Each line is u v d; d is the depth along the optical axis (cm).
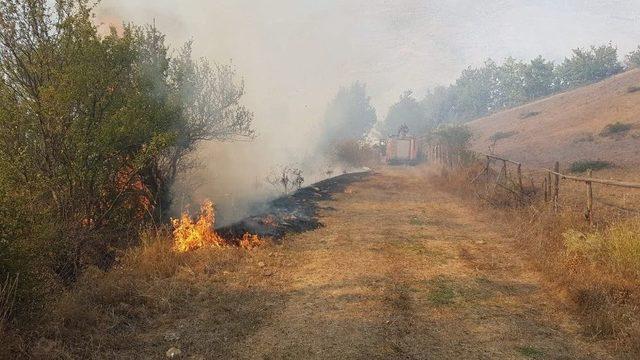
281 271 594
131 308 432
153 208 682
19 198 362
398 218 1005
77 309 387
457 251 710
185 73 761
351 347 382
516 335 409
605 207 907
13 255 343
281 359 358
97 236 523
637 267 515
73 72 496
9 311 343
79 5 519
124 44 580
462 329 421
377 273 591
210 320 426
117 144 549
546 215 814
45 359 317
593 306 450
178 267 557
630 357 360
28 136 475
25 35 479
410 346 386
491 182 1312
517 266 626
